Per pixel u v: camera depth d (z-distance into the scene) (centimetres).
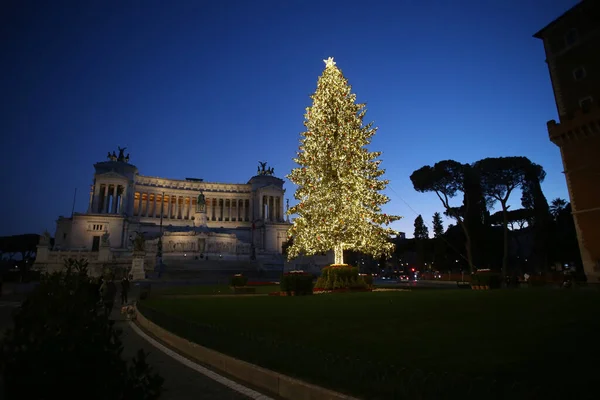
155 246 8525
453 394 516
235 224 11856
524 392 504
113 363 387
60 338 373
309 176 3084
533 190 5881
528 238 7412
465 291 2470
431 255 8394
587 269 4103
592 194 4128
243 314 1452
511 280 4088
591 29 4512
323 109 3100
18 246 10844
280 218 12038
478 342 868
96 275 6191
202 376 809
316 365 688
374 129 3184
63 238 9331
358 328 1091
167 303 1995
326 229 2956
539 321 1122
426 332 1009
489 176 5853
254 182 12488
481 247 6519
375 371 636
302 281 2481
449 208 6250
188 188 12075
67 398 354
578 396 494
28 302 407
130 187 10812
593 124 4094
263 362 769
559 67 4856
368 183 3056
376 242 3080
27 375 343
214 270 6694
